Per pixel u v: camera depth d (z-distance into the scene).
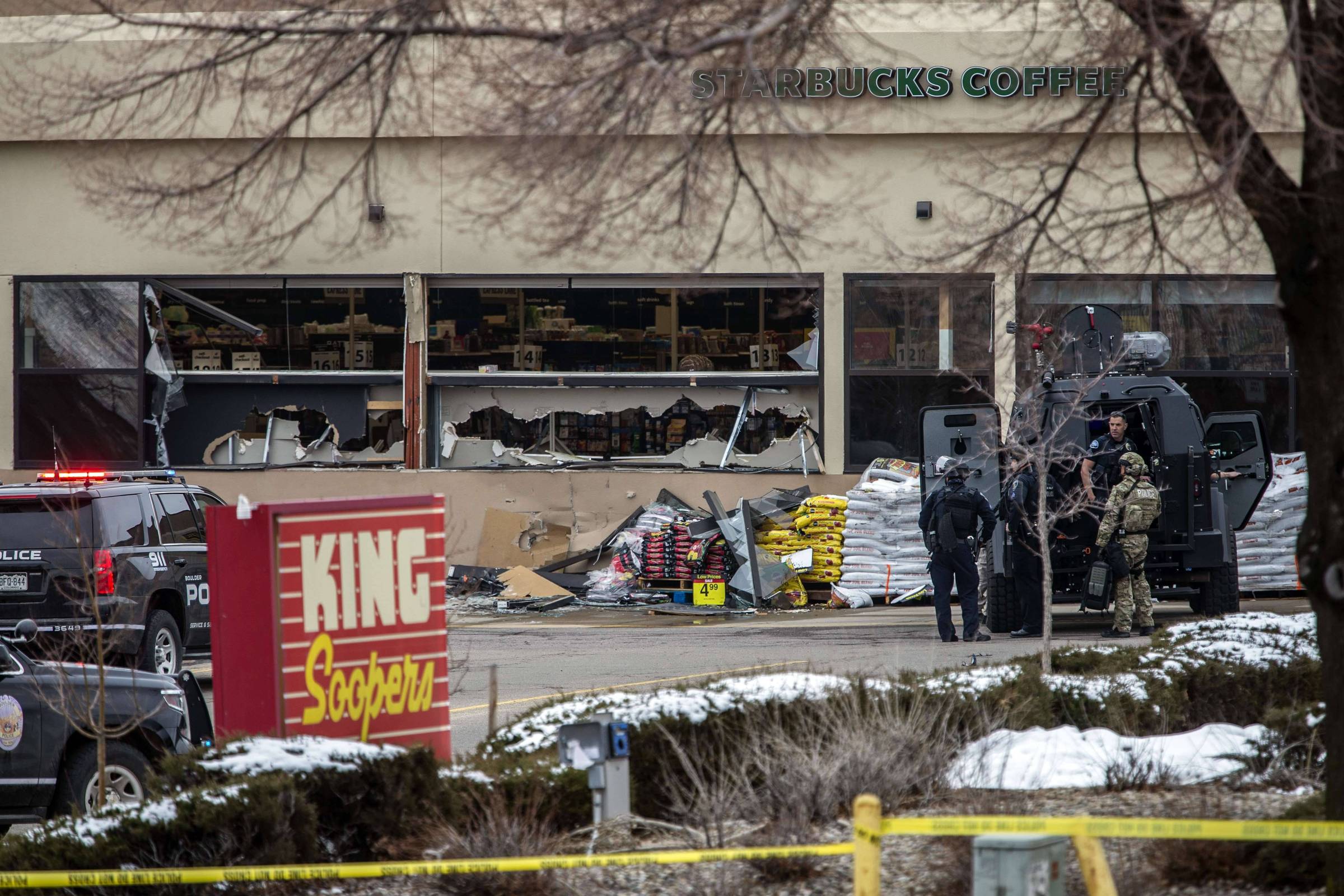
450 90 23.20
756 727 26.92
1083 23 24.31
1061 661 34.62
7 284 88.50
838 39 24.06
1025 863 15.62
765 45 22.48
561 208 21.47
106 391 88.69
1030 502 55.75
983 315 81.06
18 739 31.56
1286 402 82.88
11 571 49.00
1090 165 26.11
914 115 79.19
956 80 79.25
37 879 19.78
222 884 21.64
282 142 23.75
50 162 88.19
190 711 33.25
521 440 90.88
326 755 23.55
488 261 87.00
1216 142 19.33
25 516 49.31
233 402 91.06
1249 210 19.89
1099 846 15.54
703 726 26.56
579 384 89.69
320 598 25.34
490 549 86.25
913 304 84.00
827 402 85.06
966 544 57.22
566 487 86.69
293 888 21.94
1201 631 36.00
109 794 32.19
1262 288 81.75
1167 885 20.77
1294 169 29.75
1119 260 25.69
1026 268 25.83
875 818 15.45
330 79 22.39
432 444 90.06
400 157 84.94
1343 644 18.84
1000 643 56.41
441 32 20.95
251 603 25.39
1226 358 82.75
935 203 79.44
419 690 26.11
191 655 54.72
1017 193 31.36
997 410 55.50
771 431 88.75
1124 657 34.31
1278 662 33.50
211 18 23.02
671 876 21.81
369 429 91.06
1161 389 58.78
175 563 53.28
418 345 88.69
